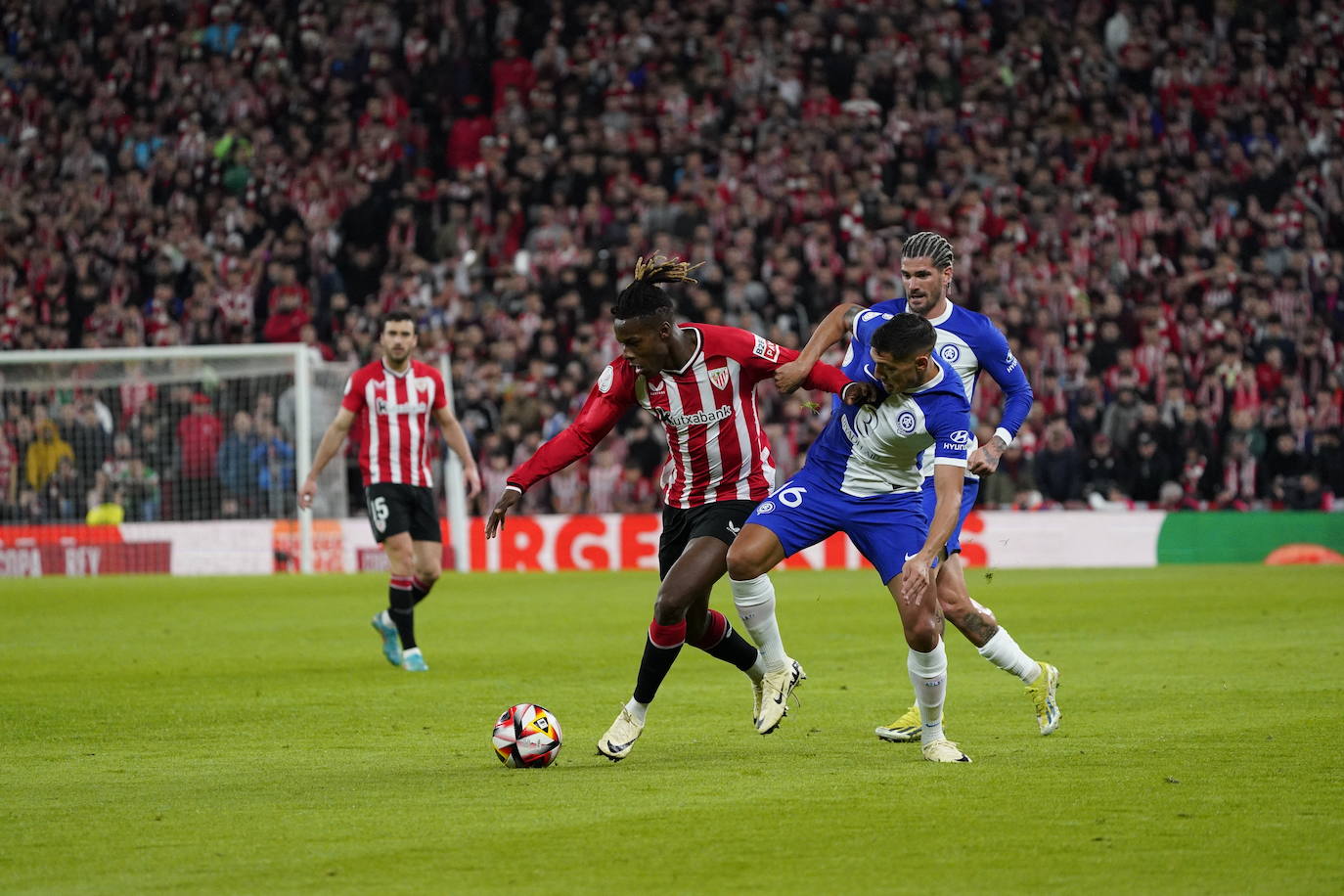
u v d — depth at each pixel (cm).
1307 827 1416
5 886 1239
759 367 1933
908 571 1689
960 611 1998
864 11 8169
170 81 8431
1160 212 7462
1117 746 1892
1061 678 2627
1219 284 7138
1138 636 3378
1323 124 7956
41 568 6444
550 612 4191
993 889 1200
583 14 8375
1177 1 8281
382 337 3062
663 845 1362
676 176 7644
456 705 2416
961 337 2142
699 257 7050
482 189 7669
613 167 7556
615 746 1836
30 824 1486
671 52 8081
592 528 6328
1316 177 7775
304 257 7512
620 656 3114
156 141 8181
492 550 6353
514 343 6925
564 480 6512
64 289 7738
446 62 8300
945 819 1462
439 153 8156
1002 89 7950
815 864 1288
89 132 8312
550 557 6328
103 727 2205
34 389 6581
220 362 6456
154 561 6406
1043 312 6675
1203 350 6900
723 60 8012
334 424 3089
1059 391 6594
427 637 3556
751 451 1948
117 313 7488
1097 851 1325
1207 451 6406
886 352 1716
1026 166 7594
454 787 1666
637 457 6494
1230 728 2030
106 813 1538
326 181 7919
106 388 6688
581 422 1934
